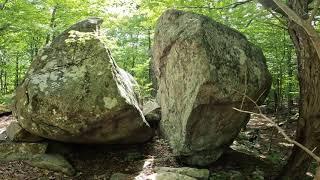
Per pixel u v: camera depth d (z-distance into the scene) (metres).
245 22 6.27
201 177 4.05
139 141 4.76
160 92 5.34
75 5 7.71
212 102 4.23
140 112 4.38
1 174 3.82
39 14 7.65
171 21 4.82
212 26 4.40
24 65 10.31
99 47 4.24
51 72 4.22
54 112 3.97
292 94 9.23
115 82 4.04
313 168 5.31
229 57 4.31
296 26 4.23
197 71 4.18
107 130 4.19
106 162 4.45
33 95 4.07
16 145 4.32
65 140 4.30
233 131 4.64
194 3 5.21
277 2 2.26
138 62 10.85
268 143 6.65
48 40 8.27
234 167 4.72
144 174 4.08
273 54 8.60
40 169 4.04
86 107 3.93
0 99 8.02
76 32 4.12
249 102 4.45
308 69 4.21
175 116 4.71
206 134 4.47
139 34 11.17
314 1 4.84
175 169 4.11
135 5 6.56
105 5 7.34
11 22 7.27
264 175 4.60
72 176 4.06
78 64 4.19
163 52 4.88
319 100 4.15
